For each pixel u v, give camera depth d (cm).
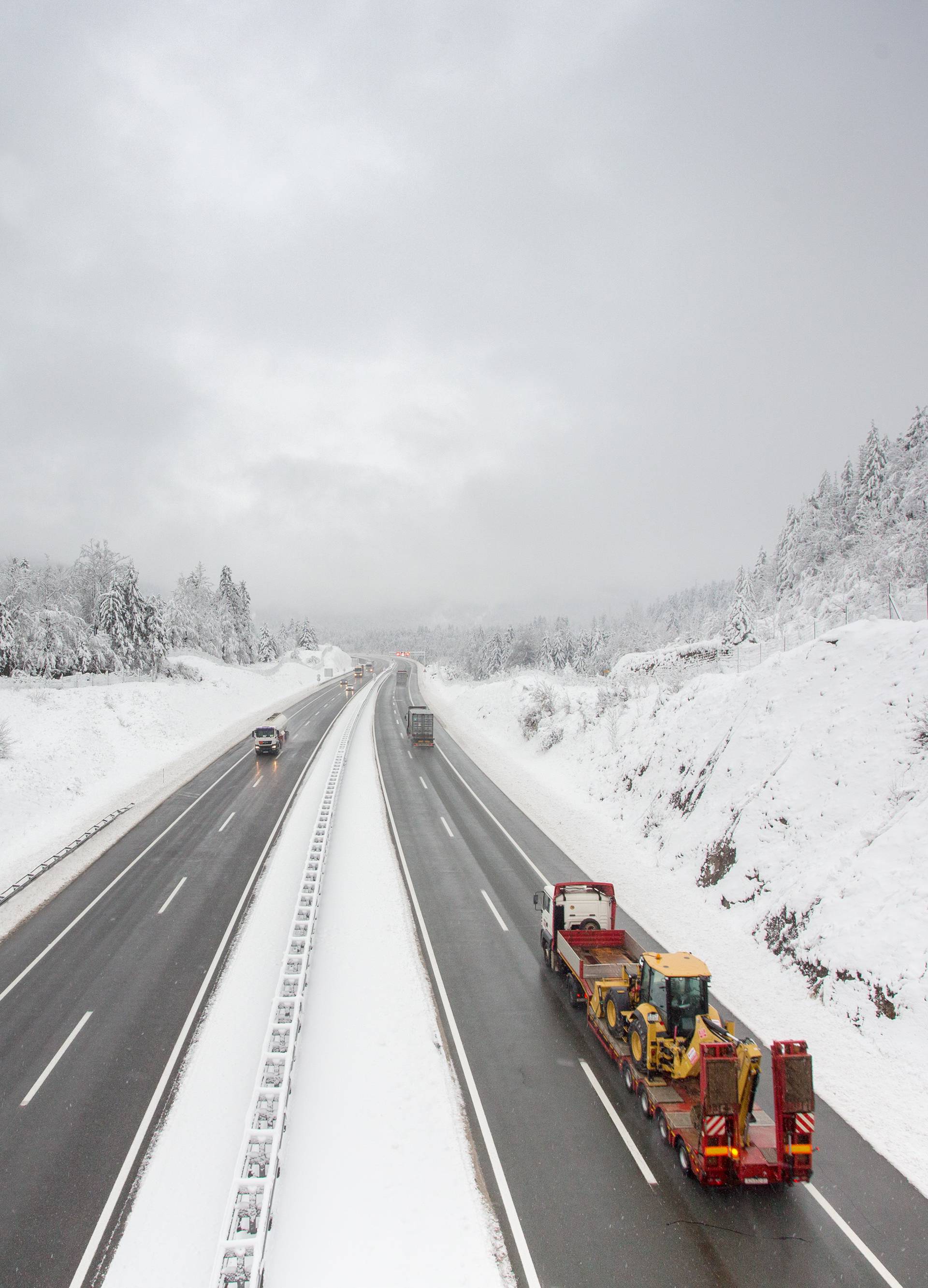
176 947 1703
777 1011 1415
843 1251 873
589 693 4756
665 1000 1145
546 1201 948
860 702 2059
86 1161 1016
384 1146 1048
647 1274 837
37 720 3825
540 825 2827
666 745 2872
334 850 2439
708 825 2245
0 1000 1475
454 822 2848
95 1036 1336
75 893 2058
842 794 1855
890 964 1359
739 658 4547
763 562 9819
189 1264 850
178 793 3247
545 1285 820
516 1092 1183
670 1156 1038
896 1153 1040
